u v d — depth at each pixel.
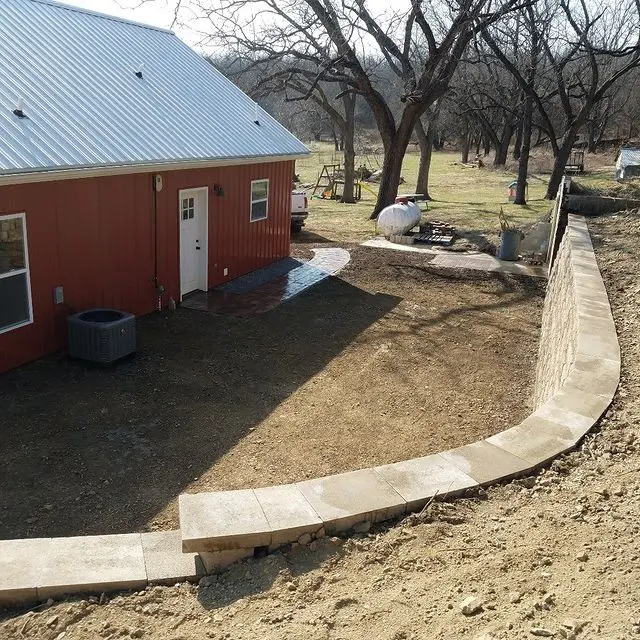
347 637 3.25
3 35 11.59
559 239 14.75
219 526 4.02
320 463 7.04
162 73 14.66
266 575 3.86
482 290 15.08
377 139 69.62
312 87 21.97
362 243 20.52
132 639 3.49
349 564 3.90
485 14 21.83
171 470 6.87
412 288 15.15
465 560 3.78
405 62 23.31
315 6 20.84
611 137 67.81
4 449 7.16
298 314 12.76
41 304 9.62
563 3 27.23
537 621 3.13
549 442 4.91
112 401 8.48
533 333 11.95
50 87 11.05
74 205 9.95
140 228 11.60
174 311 12.56
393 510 4.25
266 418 8.18
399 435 7.72
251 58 22.50
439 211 28.05
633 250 10.66
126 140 11.12
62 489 6.45
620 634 2.95
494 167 51.44
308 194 36.28
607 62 31.25
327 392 9.04
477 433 7.76
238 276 15.45
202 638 3.42
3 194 8.68
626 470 4.54
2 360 9.13
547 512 4.15
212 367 9.84
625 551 3.63
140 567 4.04
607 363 6.14
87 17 14.42
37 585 3.82
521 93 29.55
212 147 13.15
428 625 3.25
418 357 10.54
